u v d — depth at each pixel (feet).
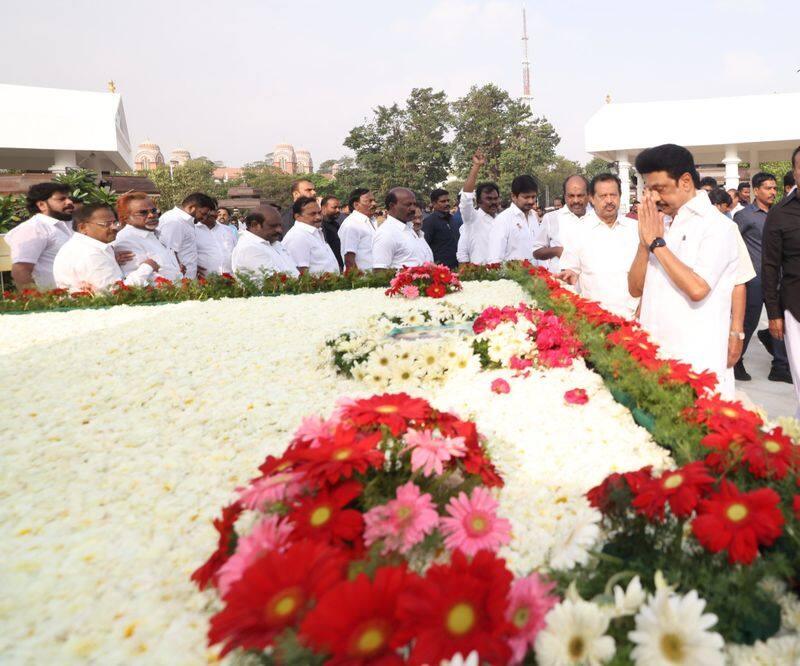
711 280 9.53
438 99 224.53
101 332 17.22
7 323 18.80
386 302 20.88
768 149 102.12
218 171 418.51
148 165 431.02
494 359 12.37
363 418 6.96
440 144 224.12
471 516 5.74
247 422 10.57
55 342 16.33
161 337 16.37
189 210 26.55
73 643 5.28
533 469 8.29
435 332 15.21
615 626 4.55
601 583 4.96
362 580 4.24
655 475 6.45
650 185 9.93
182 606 5.76
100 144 79.25
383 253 25.32
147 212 23.15
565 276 16.17
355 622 4.07
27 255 22.16
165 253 23.94
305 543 4.70
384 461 6.59
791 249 13.65
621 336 11.23
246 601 4.34
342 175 231.91
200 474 8.67
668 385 9.16
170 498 7.98
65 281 21.56
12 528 7.38
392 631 4.09
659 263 10.58
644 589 4.59
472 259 28.53
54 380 13.19
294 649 4.01
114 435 10.19
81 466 9.09
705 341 10.11
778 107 90.17
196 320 18.30
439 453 6.56
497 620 4.20
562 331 12.41
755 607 4.66
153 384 12.62
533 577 4.66
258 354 14.58
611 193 14.89
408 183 218.59
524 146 219.00
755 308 21.07
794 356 13.84
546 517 7.04
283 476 5.90
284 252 25.30
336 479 5.81
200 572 5.72
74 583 6.22
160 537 6.95
